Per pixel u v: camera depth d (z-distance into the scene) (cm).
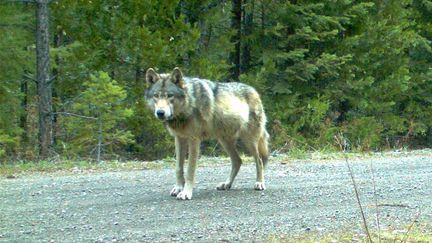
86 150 2042
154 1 2395
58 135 2152
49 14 2320
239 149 1830
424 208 1002
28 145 2088
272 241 788
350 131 2688
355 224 884
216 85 1105
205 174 1359
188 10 2584
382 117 2969
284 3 2662
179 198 1052
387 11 3014
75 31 2422
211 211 959
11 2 2181
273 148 2330
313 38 2645
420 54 3325
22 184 1212
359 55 2866
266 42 2758
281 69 2803
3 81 2136
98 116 1959
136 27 2344
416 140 3303
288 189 1160
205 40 2620
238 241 788
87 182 1237
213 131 1088
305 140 2481
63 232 827
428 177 1323
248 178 1302
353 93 2881
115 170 1443
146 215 930
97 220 896
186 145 1102
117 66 2420
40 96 2033
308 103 2648
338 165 1524
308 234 827
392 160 1645
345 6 2775
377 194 1115
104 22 2408
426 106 3319
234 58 2820
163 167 1498
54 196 1083
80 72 2417
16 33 2156
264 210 973
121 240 788
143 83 2362
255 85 2597
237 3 2764
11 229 843
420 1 3322
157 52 2325
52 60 2278
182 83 1030
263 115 1172
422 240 782
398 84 2919
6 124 2088
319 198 1075
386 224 885
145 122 2294
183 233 824
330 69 2730
